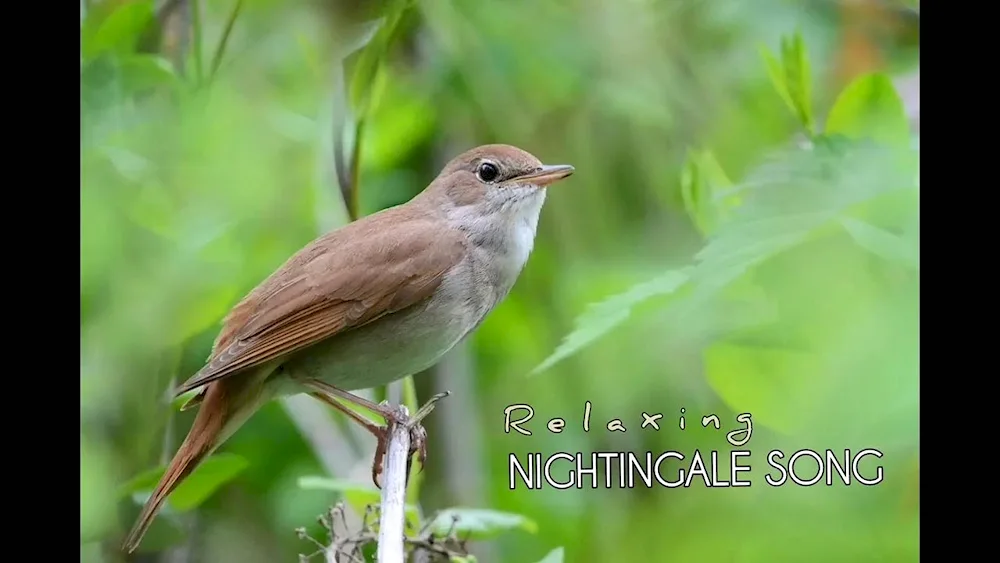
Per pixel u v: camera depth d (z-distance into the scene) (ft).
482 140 12.03
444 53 11.93
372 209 12.00
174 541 11.89
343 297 11.68
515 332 12.05
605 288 11.94
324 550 11.53
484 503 11.99
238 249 11.85
